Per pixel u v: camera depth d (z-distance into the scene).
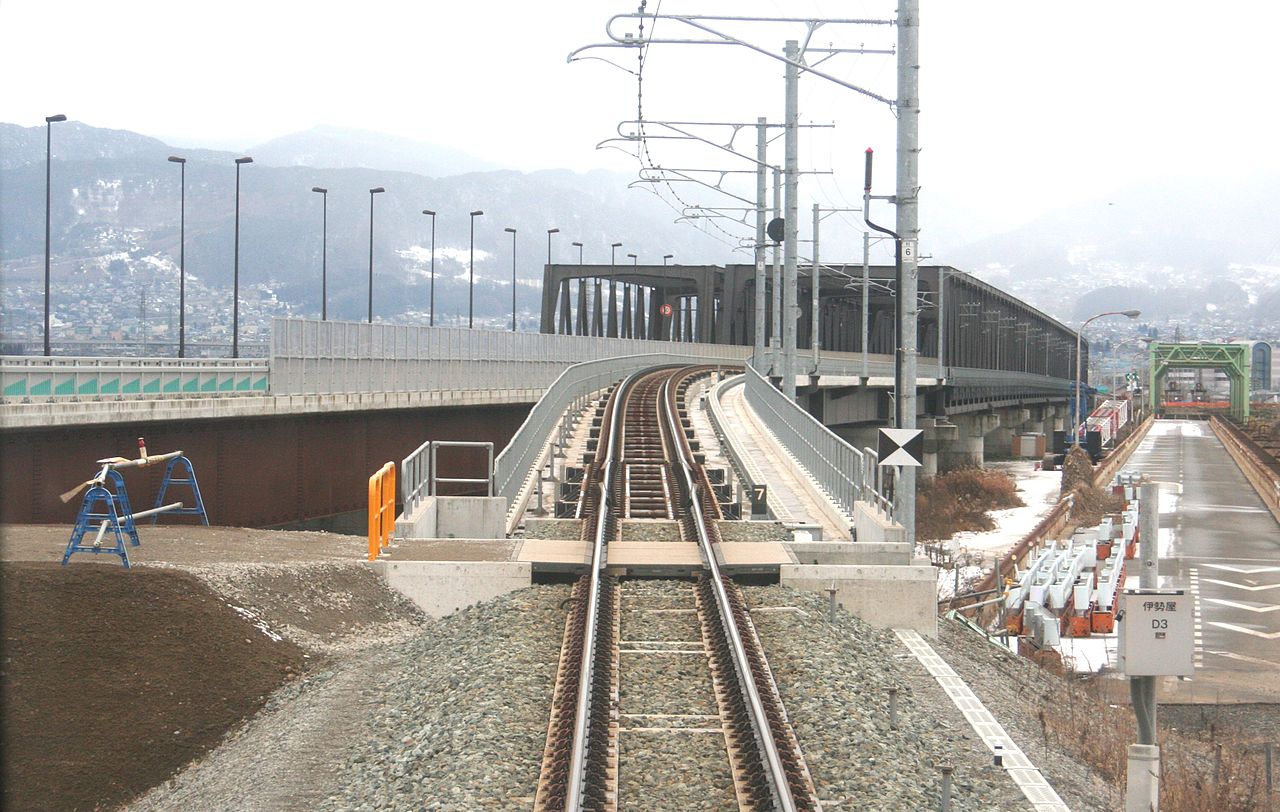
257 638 16.00
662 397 53.53
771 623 17.38
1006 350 167.38
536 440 33.16
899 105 22.75
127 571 16.09
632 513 26.41
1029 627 33.88
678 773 11.77
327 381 42.44
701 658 15.43
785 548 21.45
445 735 12.50
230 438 36.47
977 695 17.03
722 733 12.76
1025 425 185.88
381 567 19.41
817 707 13.72
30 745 12.85
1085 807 13.55
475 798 10.89
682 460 33.44
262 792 12.03
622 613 17.59
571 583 19.48
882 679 15.84
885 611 20.16
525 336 63.34
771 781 11.18
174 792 12.62
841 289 133.75
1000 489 86.19
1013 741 14.82
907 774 12.25
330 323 42.69
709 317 135.38
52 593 15.26
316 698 14.70
